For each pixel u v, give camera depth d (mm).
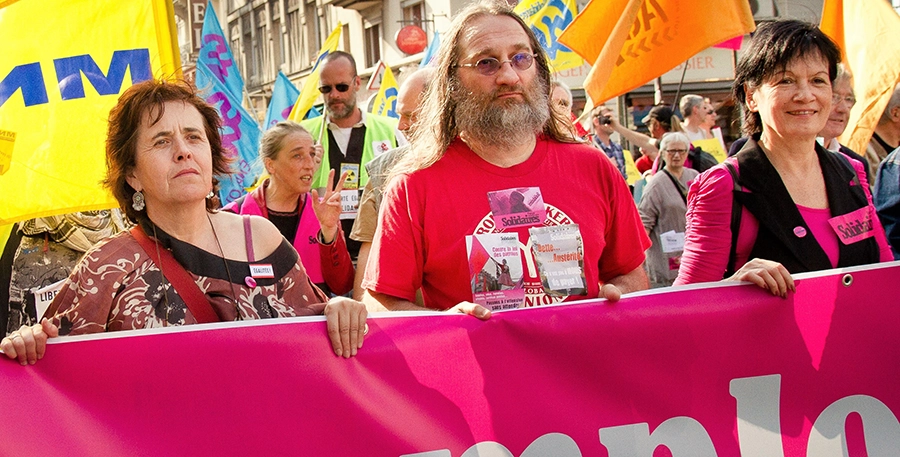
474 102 3016
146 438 2473
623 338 2805
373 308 3023
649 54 4625
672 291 2877
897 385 2951
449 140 3115
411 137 3334
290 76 31906
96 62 4113
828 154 3322
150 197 2805
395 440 2621
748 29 4508
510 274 2908
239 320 2783
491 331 2738
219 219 2939
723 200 3223
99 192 4074
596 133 9734
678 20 4559
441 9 23469
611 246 3195
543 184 3025
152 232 2791
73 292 2695
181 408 2508
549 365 2758
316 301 3027
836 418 2910
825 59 3174
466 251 2930
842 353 2934
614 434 2766
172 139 2773
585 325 2789
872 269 2984
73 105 4082
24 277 5410
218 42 8102
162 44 4133
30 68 4082
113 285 2689
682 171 6859
